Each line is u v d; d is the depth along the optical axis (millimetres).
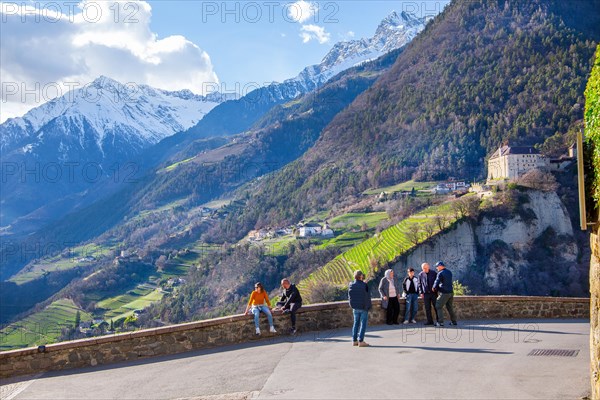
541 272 118000
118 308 161750
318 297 108000
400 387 11766
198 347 17875
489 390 11273
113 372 15383
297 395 11555
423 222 129500
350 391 11625
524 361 14078
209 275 156375
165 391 12828
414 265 116875
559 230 124500
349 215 174875
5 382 15227
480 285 116312
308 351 16344
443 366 13656
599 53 10289
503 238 121938
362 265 121812
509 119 189625
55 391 13609
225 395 12023
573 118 176375
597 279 9875
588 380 11891
